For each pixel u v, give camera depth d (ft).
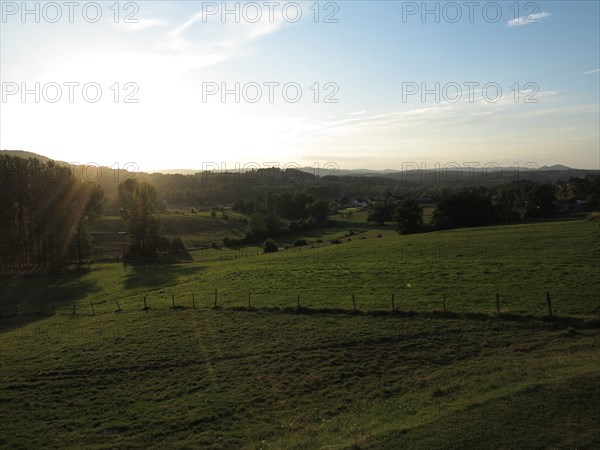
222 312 123.85
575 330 92.27
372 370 81.00
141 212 302.86
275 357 89.20
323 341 95.40
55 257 273.33
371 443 48.16
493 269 146.00
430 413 55.98
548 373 65.77
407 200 331.77
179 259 290.35
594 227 219.00
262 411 68.85
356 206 593.42
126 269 255.09
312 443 53.67
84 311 152.56
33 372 90.68
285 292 139.74
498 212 328.29
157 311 133.69
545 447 44.86
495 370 74.64
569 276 127.65
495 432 48.14
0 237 264.31
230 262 246.88
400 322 103.96
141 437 63.21
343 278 153.17
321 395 73.05
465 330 96.73
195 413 69.00
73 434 65.26
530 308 105.19
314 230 397.60
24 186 270.05
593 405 52.80
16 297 196.24
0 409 74.90
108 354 97.55
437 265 161.58
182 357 92.58
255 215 370.94
